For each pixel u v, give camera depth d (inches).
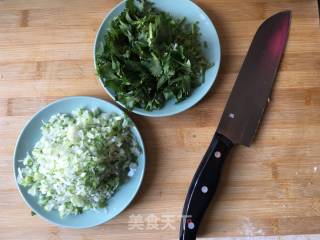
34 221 13.4
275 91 14.0
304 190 13.5
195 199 12.9
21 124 14.0
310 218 13.3
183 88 13.2
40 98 14.2
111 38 13.2
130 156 13.4
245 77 13.7
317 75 14.1
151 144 13.8
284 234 13.2
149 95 13.4
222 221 13.3
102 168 12.6
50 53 14.4
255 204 13.4
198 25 14.1
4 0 14.7
